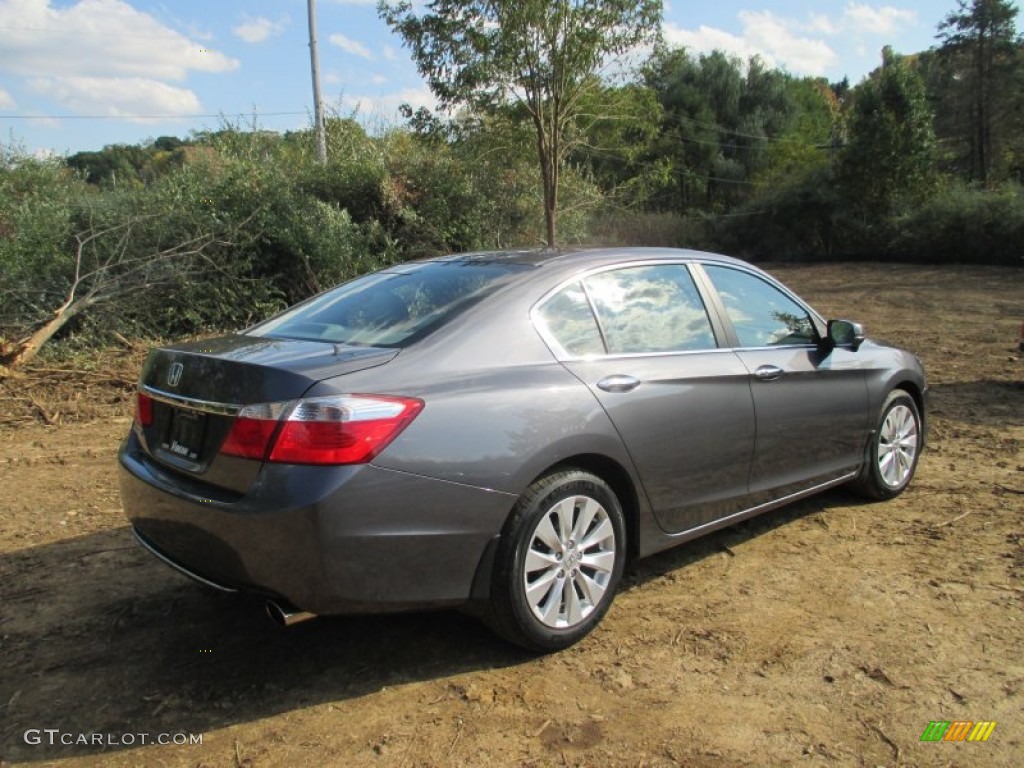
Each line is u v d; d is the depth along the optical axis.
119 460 3.45
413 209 15.43
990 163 40.69
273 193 12.75
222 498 2.84
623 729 2.75
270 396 2.79
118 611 3.66
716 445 3.76
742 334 4.11
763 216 37.97
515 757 2.61
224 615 3.62
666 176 17.45
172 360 3.25
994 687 2.96
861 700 2.89
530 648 3.18
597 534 3.33
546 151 14.88
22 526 4.75
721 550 4.29
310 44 17.09
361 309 3.61
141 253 11.00
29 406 7.70
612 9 13.67
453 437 2.90
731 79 48.28
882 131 34.12
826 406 4.39
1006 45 39.56
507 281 3.49
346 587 2.74
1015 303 18.36
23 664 3.21
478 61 13.81
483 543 2.97
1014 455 6.02
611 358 3.49
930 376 9.64
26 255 10.19
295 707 2.90
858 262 33.88
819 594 3.74
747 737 2.70
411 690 3.00
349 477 2.71
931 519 4.69
